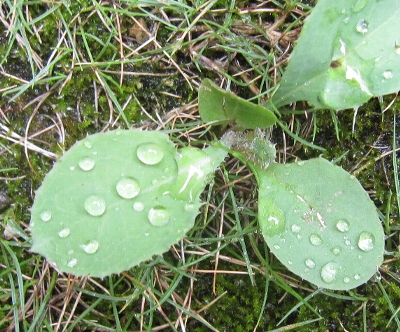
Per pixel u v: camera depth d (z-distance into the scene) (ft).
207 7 0.60
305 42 0.55
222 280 0.62
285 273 0.61
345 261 0.56
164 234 0.54
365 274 0.55
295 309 0.61
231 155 0.62
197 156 0.57
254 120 0.57
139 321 0.61
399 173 0.62
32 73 0.60
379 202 0.62
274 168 0.59
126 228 0.53
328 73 0.56
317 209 0.57
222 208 0.61
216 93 0.55
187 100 0.62
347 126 0.62
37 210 0.52
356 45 0.55
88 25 0.61
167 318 0.61
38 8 0.60
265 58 0.61
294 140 0.62
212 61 0.62
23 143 0.60
